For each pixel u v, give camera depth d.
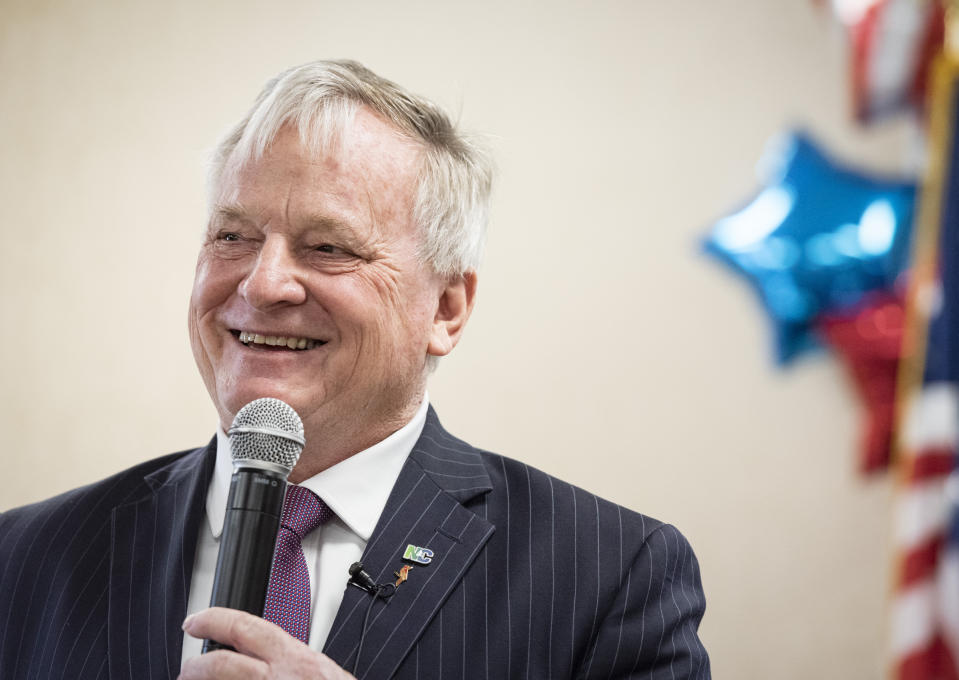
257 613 1.52
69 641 1.86
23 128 5.04
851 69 4.93
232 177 1.94
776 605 4.65
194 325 2.01
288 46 5.05
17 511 2.17
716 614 4.64
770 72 4.95
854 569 4.66
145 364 4.89
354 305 1.88
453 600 1.84
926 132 4.86
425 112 2.07
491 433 4.76
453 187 2.08
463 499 1.98
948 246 4.76
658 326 4.82
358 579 1.81
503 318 4.84
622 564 1.94
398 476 1.97
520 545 1.93
